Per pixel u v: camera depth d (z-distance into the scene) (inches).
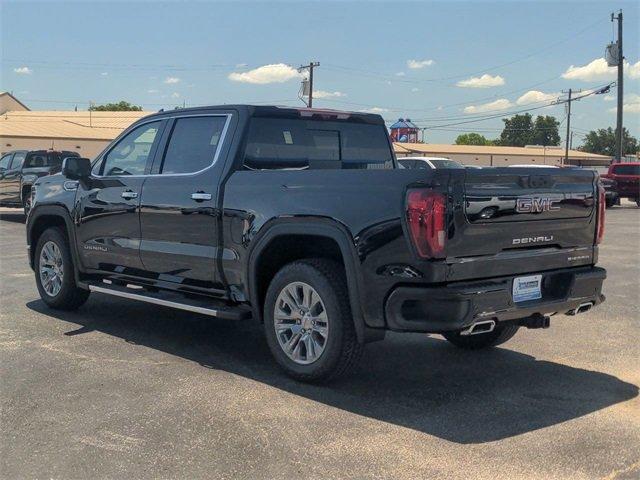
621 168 1188.5
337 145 250.5
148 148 252.1
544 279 195.0
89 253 270.5
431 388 201.9
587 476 146.1
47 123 2304.4
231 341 251.4
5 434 165.6
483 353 241.6
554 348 248.8
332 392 196.4
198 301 230.4
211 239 220.5
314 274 193.3
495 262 180.9
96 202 263.7
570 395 197.0
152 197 239.9
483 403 189.6
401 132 2950.3
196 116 238.8
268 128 230.1
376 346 250.2
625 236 653.9
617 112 1485.0
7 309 299.7
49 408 181.9
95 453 155.6
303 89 1865.2
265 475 145.7
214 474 146.0
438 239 169.2
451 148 2849.4
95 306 308.3
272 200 202.1
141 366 219.1
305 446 159.8
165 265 238.5
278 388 199.2
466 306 171.2
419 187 170.9
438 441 163.3
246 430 168.6
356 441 162.9
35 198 295.7
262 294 214.8
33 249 302.7
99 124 2367.1
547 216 191.6
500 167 184.9
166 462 151.3
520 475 146.3
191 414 178.2
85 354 231.8
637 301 333.1
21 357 227.3
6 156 752.3
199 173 227.3
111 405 184.2
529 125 5132.9
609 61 1480.1
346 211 183.6
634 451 158.7
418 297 170.7
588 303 205.8
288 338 204.5
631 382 209.9
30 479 143.7
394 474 146.3
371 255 178.1
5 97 2640.3
